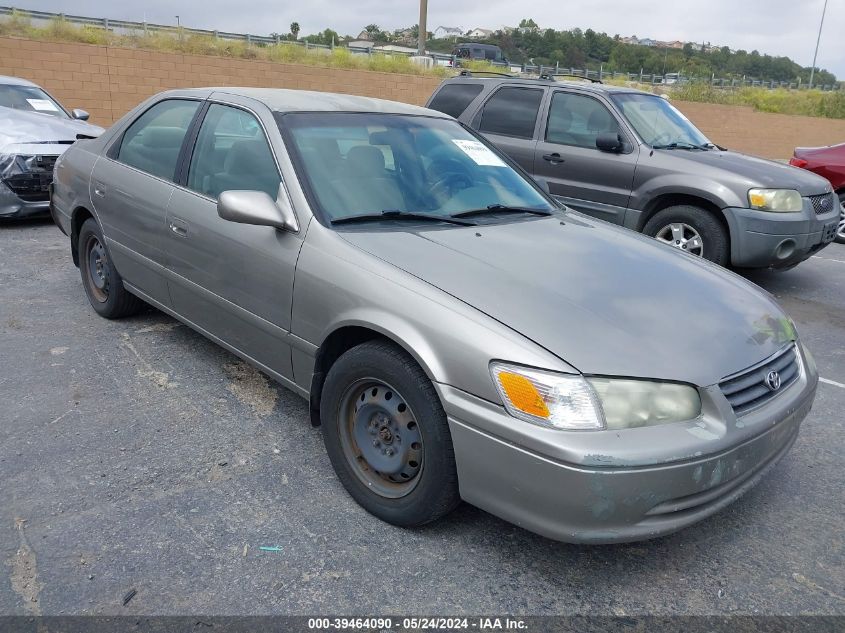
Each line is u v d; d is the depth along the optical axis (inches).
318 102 149.7
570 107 286.2
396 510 109.3
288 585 97.9
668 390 94.2
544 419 90.6
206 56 754.2
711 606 98.6
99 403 148.2
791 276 298.2
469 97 319.3
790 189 246.4
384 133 147.5
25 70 652.7
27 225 312.8
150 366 167.3
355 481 115.6
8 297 211.8
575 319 100.3
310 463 129.4
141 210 161.9
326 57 949.2
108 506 113.5
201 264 144.0
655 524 93.4
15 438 132.5
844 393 175.9
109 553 102.5
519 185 158.7
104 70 692.7
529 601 97.6
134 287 176.2
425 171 144.0
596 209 276.5
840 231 376.2
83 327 189.9
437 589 98.8
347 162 135.5
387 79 876.0
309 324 119.6
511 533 111.9
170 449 131.8
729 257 251.4
